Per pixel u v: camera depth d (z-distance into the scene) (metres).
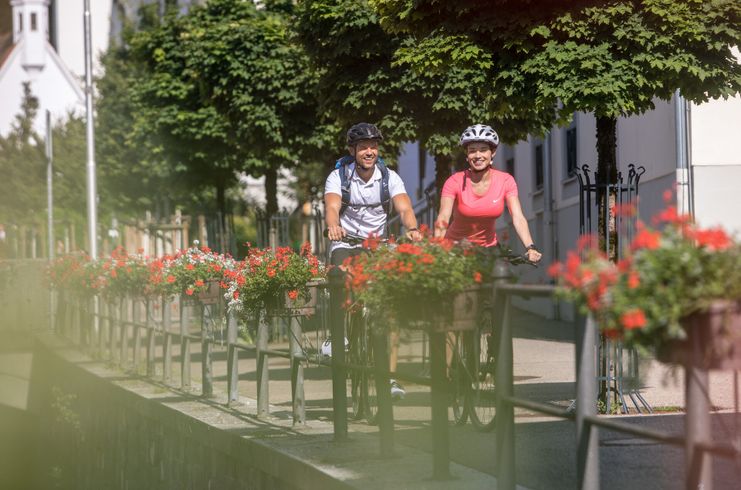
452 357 10.34
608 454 8.62
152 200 50.62
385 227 11.52
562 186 28.09
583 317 5.73
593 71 10.91
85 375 19.02
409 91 18.12
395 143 18.55
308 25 18.78
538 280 10.62
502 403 6.67
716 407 10.20
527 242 10.60
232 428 11.12
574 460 8.58
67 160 61.41
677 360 4.75
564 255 28.05
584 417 5.72
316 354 11.40
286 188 57.84
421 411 11.93
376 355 9.01
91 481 18.66
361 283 7.96
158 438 13.80
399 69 18.33
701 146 19.53
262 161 30.47
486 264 7.83
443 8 11.66
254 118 26.75
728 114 19.56
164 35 35.50
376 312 7.98
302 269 11.57
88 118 30.72
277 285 11.52
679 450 8.69
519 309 32.47
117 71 55.19
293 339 11.45
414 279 7.61
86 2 30.92
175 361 20.95
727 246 4.68
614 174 11.52
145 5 55.34
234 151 32.75
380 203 11.40
